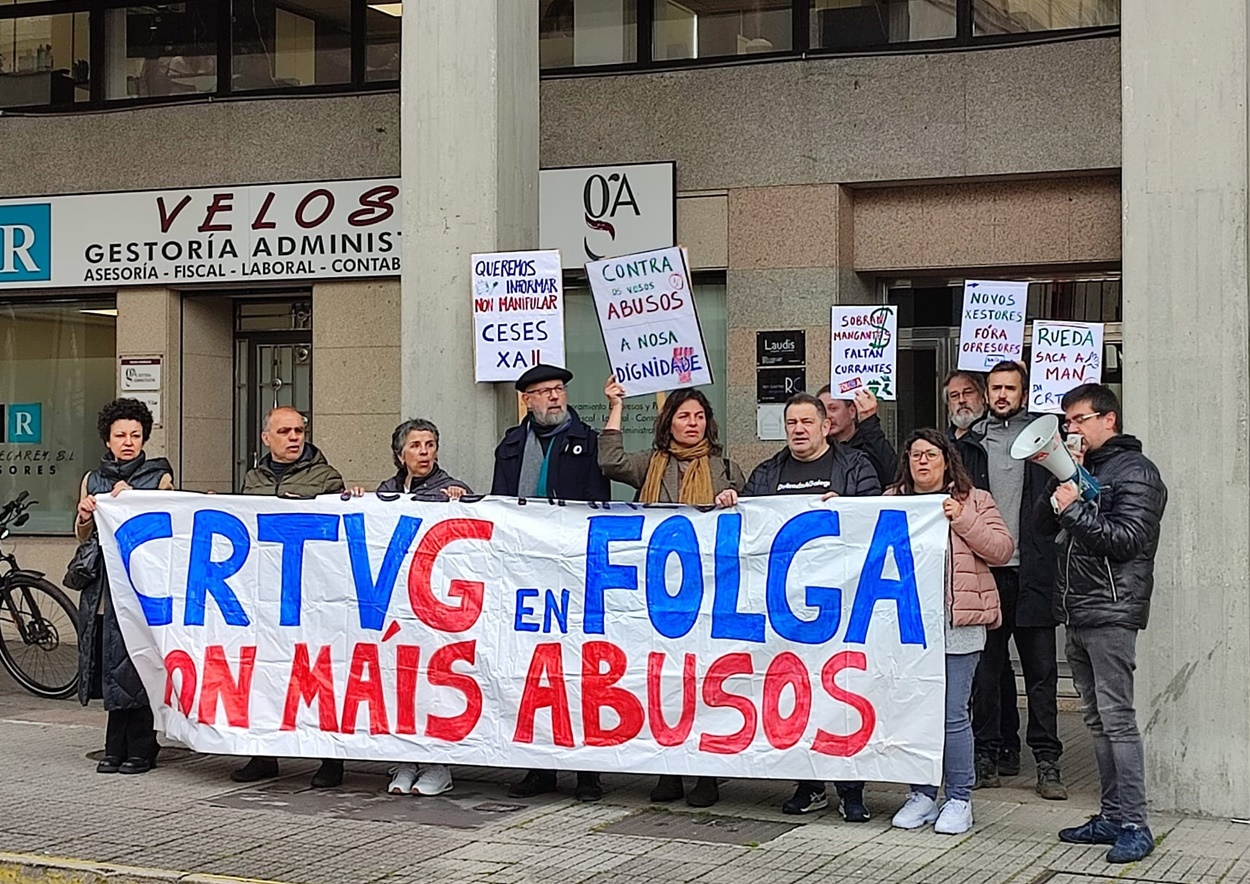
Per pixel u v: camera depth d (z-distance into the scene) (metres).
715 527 7.81
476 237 9.12
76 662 11.64
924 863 6.89
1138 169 7.91
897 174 11.67
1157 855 7.01
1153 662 7.85
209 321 13.84
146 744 8.98
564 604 8.00
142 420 9.00
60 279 13.61
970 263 11.76
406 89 9.27
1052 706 8.29
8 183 13.75
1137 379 7.92
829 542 7.62
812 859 6.96
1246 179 7.73
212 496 8.59
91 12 13.75
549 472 8.51
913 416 12.27
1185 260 7.82
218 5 13.48
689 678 7.80
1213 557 7.76
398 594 8.25
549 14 12.62
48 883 6.89
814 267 11.85
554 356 8.90
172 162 13.34
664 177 12.15
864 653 7.52
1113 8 11.30
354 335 12.97
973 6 11.59
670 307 8.63
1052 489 7.36
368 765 9.14
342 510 8.38
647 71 12.23
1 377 14.30
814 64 11.84
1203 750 7.77
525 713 8.03
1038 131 11.36
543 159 12.45
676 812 7.90
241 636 8.48
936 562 7.44
